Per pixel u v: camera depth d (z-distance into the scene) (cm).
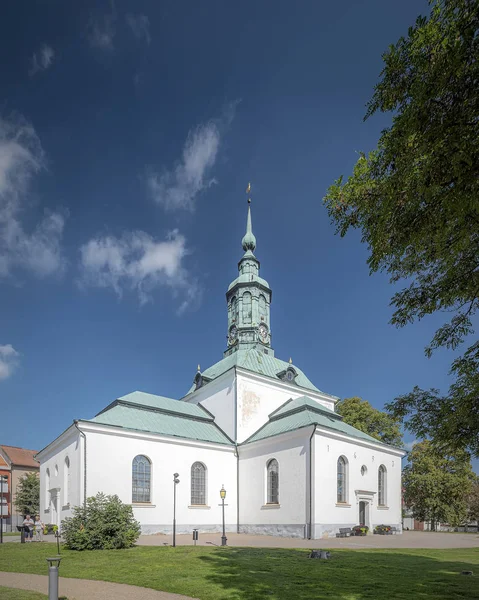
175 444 3045
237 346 4097
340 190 804
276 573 1314
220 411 3666
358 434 3306
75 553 1859
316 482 2748
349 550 1988
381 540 2662
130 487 2750
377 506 3275
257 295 4244
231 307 4338
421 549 2119
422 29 619
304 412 3278
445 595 1020
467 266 774
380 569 1402
